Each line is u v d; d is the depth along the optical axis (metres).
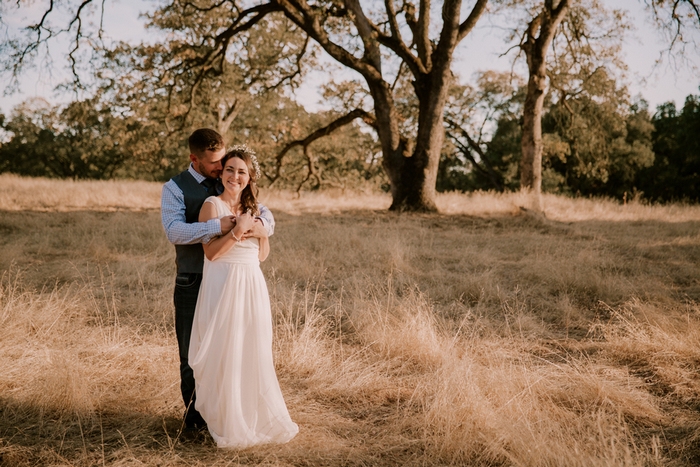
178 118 22.03
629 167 33.50
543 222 13.20
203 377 2.96
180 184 3.11
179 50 18.23
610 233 11.77
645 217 15.01
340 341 4.86
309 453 2.96
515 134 36.31
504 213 15.10
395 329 4.89
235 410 2.95
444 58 15.09
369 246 8.91
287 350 4.50
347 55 15.34
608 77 19.53
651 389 3.95
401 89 20.38
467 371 3.63
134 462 2.80
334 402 3.71
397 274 7.34
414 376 4.16
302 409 3.55
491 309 5.98
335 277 7.29
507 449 2.99
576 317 5.71
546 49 16.33
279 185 23.56
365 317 5.26
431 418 3.31
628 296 6.29
